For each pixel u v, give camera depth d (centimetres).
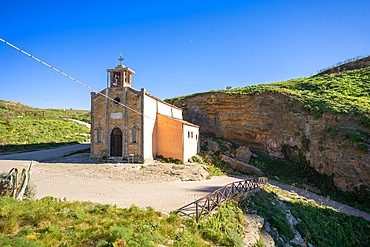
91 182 1702
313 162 2711
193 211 1148
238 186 1784
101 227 801
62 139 4016
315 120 2880
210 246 909
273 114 3403
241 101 3719
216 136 3844
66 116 6353
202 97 4122
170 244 807
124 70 2677
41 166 2150
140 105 2514
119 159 2481
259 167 3019
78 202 1055
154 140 2719
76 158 2603
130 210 1014
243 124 3634
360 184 2225
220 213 1198
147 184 1769
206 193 1546
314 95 3444
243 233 1156
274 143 3259
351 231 1683
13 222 779
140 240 747
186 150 2753
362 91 3466
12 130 3800
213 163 2855
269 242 1220
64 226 805
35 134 3891
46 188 1450
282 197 1922
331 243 1525
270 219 1440
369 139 2380
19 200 978
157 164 2409
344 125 2620
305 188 2469
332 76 4472
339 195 2347
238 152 3178
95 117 2634
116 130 2598
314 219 1689
